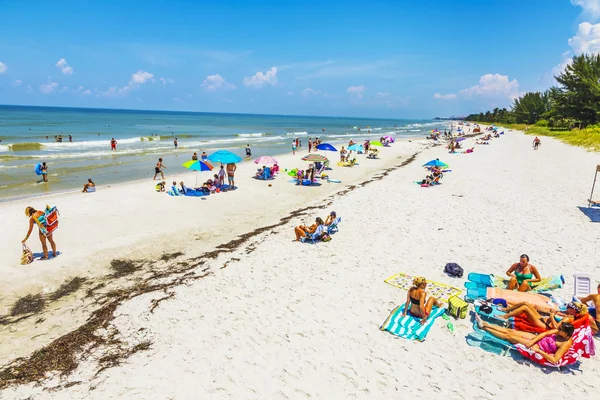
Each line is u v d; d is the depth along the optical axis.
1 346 6.52
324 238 11.35
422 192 18.17
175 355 6.05
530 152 35.72
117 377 5.57
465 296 7.60
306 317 7.11
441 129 116.69
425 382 5.38
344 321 6.96
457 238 11.32
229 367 5.72
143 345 6.35
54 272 9.28
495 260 9.59
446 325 6.76
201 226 13.40
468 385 5.31
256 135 67.50
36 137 47.16
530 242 10.81
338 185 21.53
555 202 15.46
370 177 24.06
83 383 5.46
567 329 5.66
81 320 7.36
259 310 7.39
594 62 59.09
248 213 15.39
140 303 7.79
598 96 54.56
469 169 25.36
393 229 12.34
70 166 26.03
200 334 6.62
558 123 72.69
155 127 82.75
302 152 38.25
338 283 8.52
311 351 6.10
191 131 74.06
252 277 8.95
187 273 9.32
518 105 113.25
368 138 64.88
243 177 22.84
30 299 8.12
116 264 9.95
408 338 6.41
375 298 7.81
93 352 6.20
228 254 10.56
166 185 19.98
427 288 8.02
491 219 13.20
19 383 5.52
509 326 6.31
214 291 8.27
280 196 18.52
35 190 18.30
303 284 8.51
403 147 45.19
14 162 26.86
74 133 56.28
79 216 13.52
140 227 12.85
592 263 9.22
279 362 5.83
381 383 5.36
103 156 31.62
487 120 168.50
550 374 5.50
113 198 16.30
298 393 5.18
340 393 5.18
